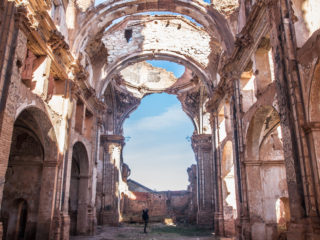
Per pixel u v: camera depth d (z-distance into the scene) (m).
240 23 15.33
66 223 14.15
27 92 10.83
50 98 14.89
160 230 23.47
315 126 7.68
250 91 14.84
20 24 9.71
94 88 21.20
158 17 23.81
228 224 19.08
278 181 13.83
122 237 18.45
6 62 9.15
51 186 13.55
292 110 8.38
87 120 20.70
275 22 9.62
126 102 31.17
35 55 12.66
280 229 13.66
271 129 13.48
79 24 16.50
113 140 28.94
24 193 14.11
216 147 21.05
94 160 20.69
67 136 15.10
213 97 20.81
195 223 30.02
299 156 7.93
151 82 31.75
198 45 23.62
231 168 20.00
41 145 14.41
